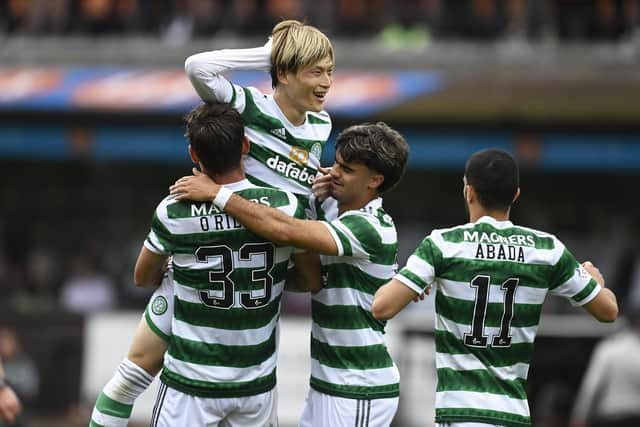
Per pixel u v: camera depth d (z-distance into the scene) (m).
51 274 56.50
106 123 54.75
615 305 16.70
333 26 55.41
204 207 15.98
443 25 55.28
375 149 16.53
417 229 59.97
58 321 40.44
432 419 34.97
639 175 59.28
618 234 58.81
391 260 16.97
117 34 57.31
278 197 16.27
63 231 62.69
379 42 55.09
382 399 16.81
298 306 47.03
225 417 16.58
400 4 55.62
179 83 53.91
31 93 54.19
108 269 57.03
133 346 17.02
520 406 16.08
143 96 53.25
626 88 53.06
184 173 62.84
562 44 54.53
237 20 55.50
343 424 16.62
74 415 39.78
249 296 16.14
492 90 52.72
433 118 52.81
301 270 16.73
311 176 17.06
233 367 16.20
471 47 54.50
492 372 16.03
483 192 16.44
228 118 15.98
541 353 34.28
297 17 54.94
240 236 16.00
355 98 52.31
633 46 53.94
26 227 62.75
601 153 53.12
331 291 16.81
